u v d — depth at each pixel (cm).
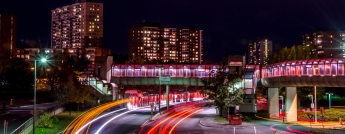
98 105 8269
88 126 5309
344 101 11506
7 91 11750
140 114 7188
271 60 9825
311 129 5075
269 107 7488
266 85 7456
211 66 8281
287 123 6112
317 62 6166
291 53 9138
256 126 5594
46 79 12344
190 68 8331
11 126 5019
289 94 6762
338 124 6081
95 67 8762
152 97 10094
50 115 5750
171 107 8838
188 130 5103
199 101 12444
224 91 6456
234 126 5559
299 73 6331
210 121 6144
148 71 8569
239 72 7631
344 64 5894
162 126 5516
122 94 9512
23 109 7344
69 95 7088
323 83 6062
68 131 4728
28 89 12512
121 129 5075
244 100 7538
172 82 8375
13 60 13900
